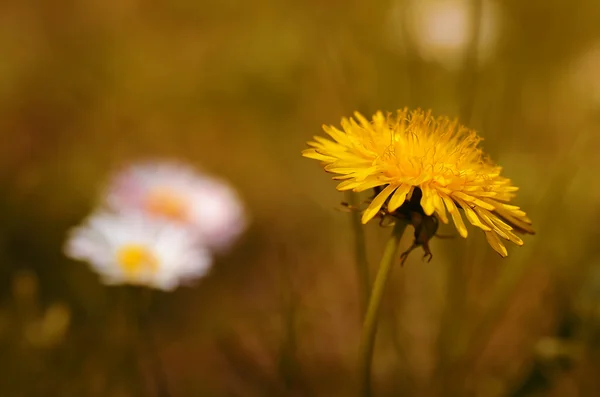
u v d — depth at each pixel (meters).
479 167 0.36
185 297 0.45
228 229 0.44
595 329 0.39
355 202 0.39
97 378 0.41
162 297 0.45
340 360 0.43
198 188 0.44
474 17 0.42
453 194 0.36
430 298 0.43
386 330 0.42
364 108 0.42
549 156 0.47
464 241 0.41
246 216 0.47
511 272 0.41
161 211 0.43
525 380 0.40
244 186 0.49
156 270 0.40
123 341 0.41
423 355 0.42
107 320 0.42
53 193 0.47
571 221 0.44
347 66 0.45
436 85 0.47
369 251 0.43
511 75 0.45
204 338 0.44
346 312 0.44
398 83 0.46
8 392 0.41
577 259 0.43
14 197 0.46
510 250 0.41
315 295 0.45
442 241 0.42
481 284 0.42
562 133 0.48
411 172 0.36
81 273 0.44
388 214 0.36
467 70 0.42
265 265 0.46
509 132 0.44
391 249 0.36
